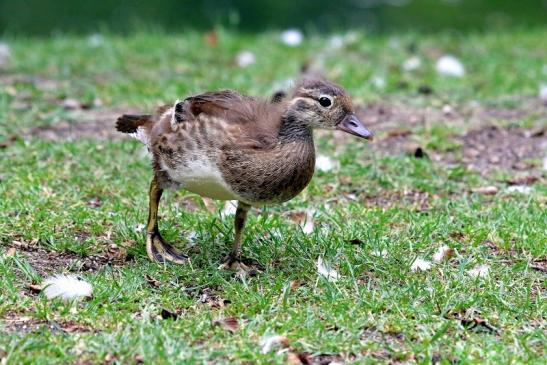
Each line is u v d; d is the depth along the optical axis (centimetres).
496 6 3120
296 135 969
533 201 1249
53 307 907
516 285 1004
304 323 890
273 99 1012
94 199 1223
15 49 2002
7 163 1316
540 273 1037
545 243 1100
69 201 1186
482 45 2144
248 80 1795
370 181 1318
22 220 1109
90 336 845
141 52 2005
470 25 2858
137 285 959
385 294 954
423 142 1488
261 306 926
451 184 1323
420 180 1325
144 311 903
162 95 1670
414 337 882
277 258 1056
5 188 1216
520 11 3056
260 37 2186
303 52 2052
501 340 884
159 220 1158
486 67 1950
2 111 1554
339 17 2998
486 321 909
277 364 816
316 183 1287
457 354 844
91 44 2061
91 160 1342
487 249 1099
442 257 1062
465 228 1146
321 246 1080
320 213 1185
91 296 934
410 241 1095
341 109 979
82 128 1517
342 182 1311
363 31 2267
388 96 1742
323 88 971
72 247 1054
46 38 2448
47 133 1483
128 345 828
